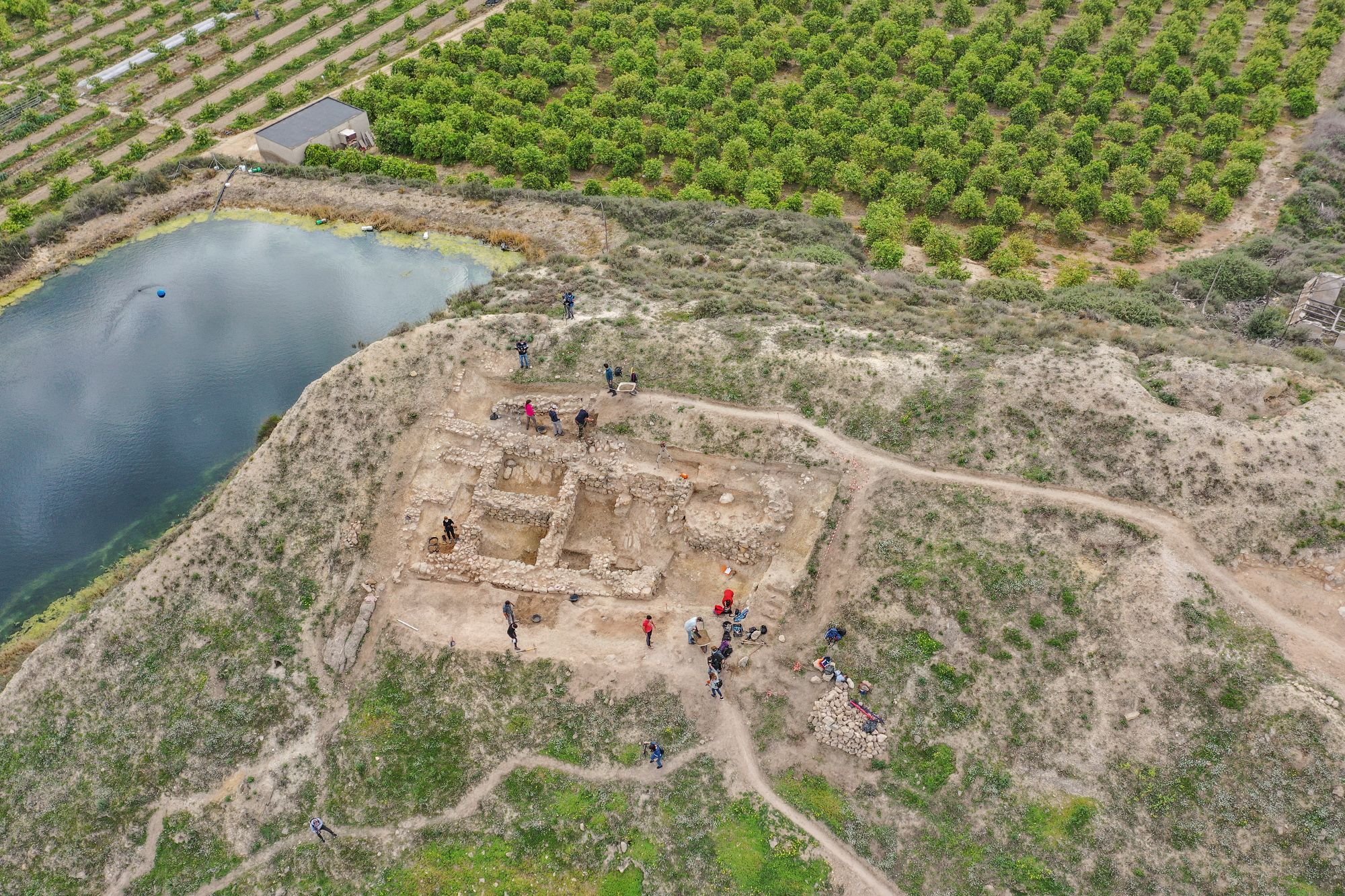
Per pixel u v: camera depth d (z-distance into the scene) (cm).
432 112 9381
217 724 3972
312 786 3831
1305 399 4184
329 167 8594
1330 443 3909
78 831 3722
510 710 3934
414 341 5088
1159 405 4225
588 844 3550
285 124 9000
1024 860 3288
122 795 3797
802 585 4100
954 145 8588
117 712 4003
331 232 7688
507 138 9000
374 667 4128
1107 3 10894
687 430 4634
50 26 11725
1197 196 7919
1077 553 3875
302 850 3666
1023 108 9031
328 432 4778
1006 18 10744
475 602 4266
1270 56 9744
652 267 6275
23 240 7531
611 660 4009
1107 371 4388
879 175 8238
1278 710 3328
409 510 4553
